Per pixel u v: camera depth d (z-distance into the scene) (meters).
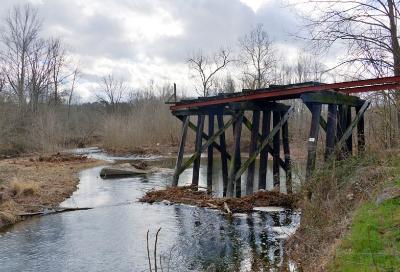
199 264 8.00
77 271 7.88
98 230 10.71
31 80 44.12
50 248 9.29
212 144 15.68
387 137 9.59
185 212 12.45
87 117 55.66
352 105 11.70
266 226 10.43
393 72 12.13
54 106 46.53
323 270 5.41
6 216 11.48
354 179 8.56
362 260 4.97
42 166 23.89
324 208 8.00
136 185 18.39
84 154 34.44
